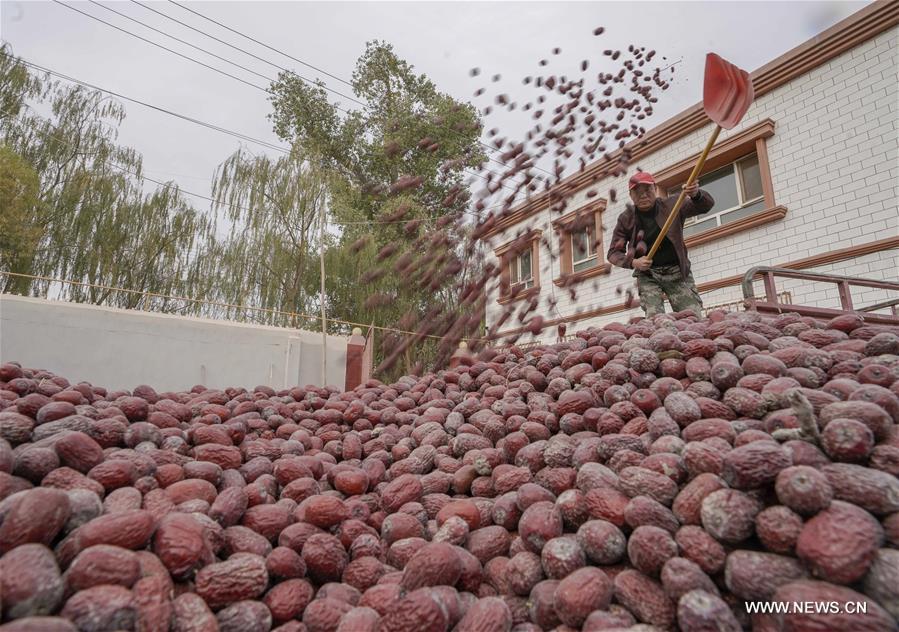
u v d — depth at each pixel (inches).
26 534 59.9
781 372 109.5
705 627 55.1
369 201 537.6
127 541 63.5
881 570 53.5
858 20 311.0
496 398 160.4
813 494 60.0
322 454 137.3
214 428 124.8
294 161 507.8
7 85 510.3
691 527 68.7
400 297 335.0
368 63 621.0
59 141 520.1
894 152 294.8
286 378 313.1
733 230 362.9
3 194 425.1
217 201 487.2
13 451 85.9
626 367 132.1
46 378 165.9
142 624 53.8
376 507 110.6
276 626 69.1
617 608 64.6
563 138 188.2
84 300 460.8
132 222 495.8
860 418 76.4
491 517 96.2
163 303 481.7
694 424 92.0
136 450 108.2
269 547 82.6
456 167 220.4
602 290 435.8
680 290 228.1
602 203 447.5
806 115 337.1
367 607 65.6
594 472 88.4
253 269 465.4
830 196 319.0
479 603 65.0
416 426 155.5
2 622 49.7
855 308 298.0
